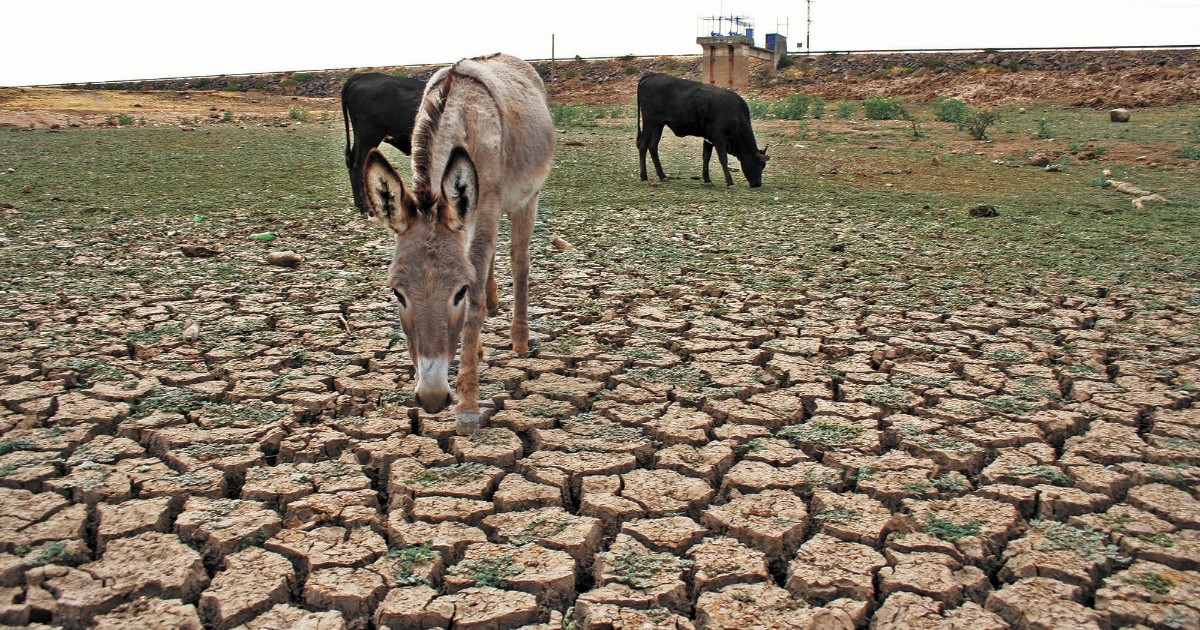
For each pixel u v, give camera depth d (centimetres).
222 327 582
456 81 459
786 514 341
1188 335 589
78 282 692
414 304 358
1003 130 2297
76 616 270
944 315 644
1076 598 293
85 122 2633
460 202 373
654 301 683
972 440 416
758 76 4409
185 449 390
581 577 314
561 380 494
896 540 323
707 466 386
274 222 1016
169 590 286
